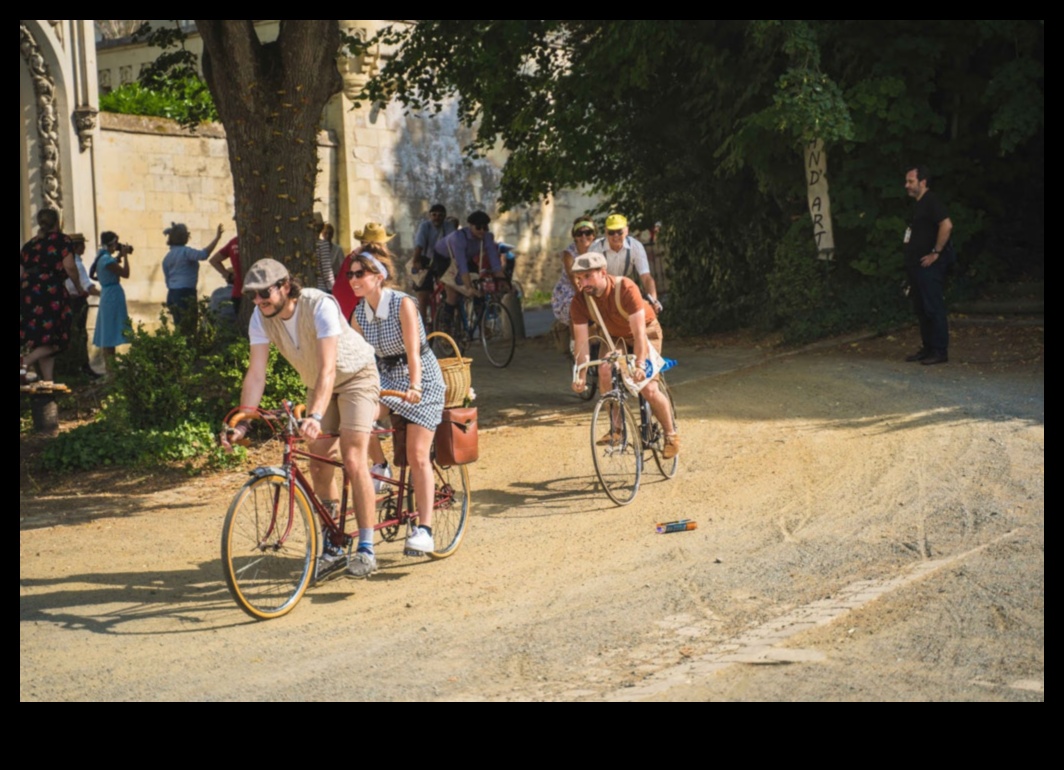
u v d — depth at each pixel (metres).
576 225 12.86
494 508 9.58
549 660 5.95
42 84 20.28
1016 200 19.52
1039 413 11.91
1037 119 17.09
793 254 17.72
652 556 7.95
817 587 7.06
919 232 15.09
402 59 19.25
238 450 11.51
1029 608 6.33
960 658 5.62
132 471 11.54
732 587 7.14
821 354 16.47
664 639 6.21
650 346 9.61
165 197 24.19
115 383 12.88
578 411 13.54
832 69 18.06
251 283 6.68
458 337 17.80
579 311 9.58
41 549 8.82
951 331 17.00
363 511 7.24
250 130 13.85
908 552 7.71
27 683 5.91
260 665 6.07
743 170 19.44
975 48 18.12
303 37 13.77
